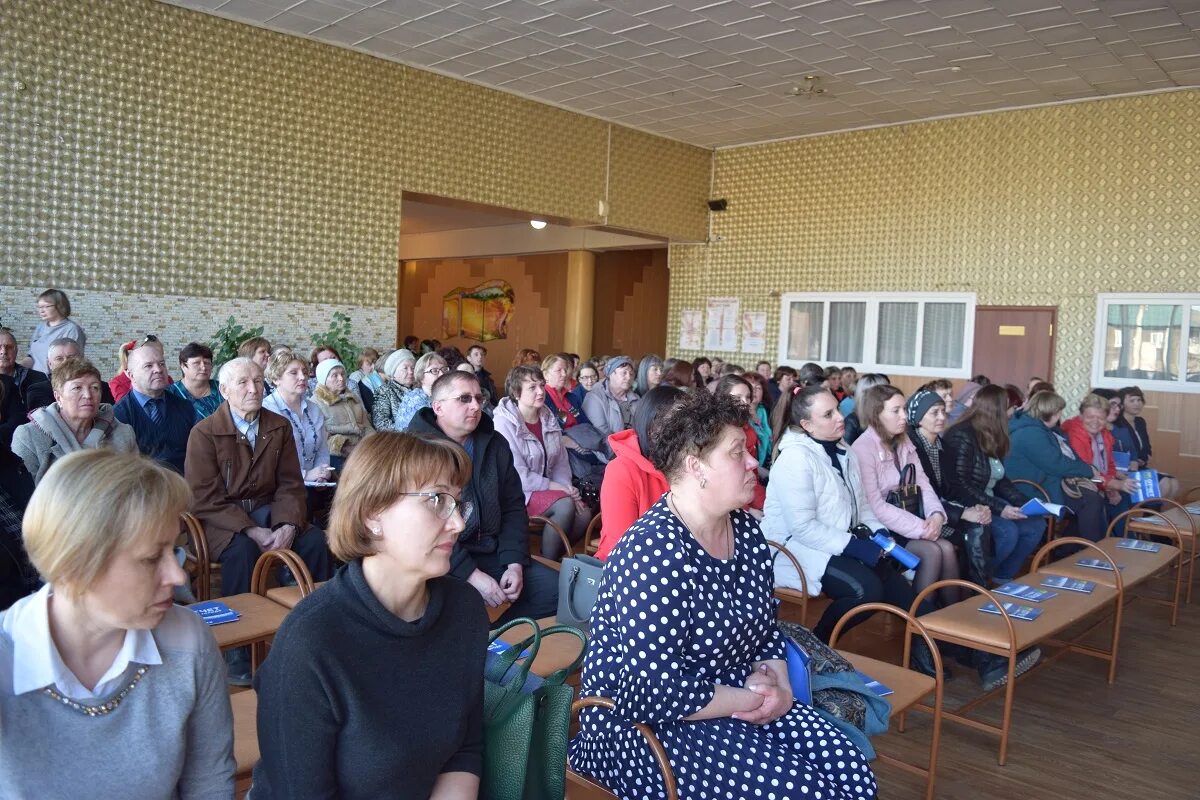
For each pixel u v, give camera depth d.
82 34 7.31
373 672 1.65
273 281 8.57
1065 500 6.22
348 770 1.62
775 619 2.50
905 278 11.12
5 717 1.36
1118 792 3.34
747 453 2.36
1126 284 9.55
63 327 6.85
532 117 10.62
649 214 12.18
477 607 1.86
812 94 10.03
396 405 7.02
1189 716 4.06
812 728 2.34
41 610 1.41
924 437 5.12
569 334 15.33
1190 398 9.22
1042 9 7.43
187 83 7.91
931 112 10.62
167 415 5.18
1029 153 10.16
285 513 4.27
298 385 5.15
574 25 8.21
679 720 2.24
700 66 9.27
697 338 13.21
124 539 1.36
